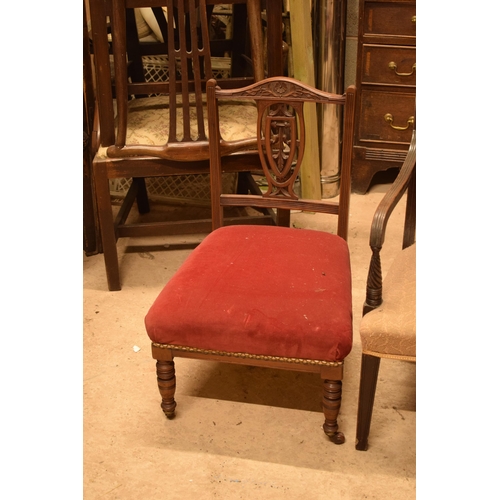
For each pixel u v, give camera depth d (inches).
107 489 67.5
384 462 70.9
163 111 105.3
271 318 65.4
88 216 117.0
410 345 62.3
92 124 114.7
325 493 66.7
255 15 92.7
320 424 77.1
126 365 88.7
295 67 129.7
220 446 73.7
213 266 73.8
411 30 125.4
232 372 87.3
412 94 130.8
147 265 115.7
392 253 118.9
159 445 73.9
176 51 90.4
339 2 130.1
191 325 67.1
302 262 74.4
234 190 141.6
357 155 140.7
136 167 97.9
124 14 88.7
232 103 104.7
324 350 64.5
